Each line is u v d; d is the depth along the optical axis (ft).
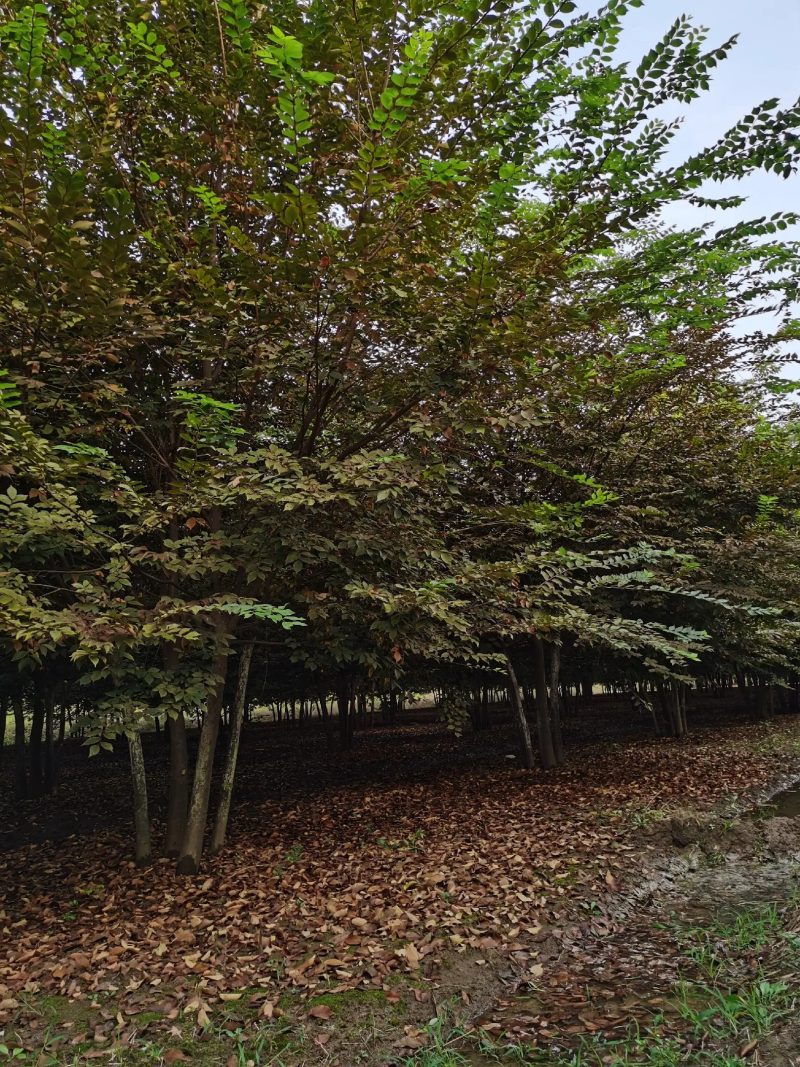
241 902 17.83
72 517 14.21
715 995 12.25
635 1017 12.23
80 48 14.32
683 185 15.51
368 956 14.38
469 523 22.39
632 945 15.74
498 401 18.07
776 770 33.63
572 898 17.69
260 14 15.88
